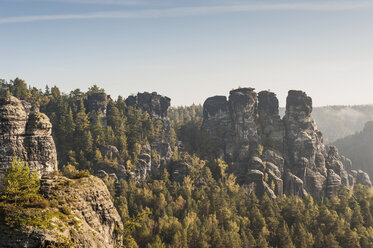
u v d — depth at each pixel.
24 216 32.19
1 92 179.00
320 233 110.88
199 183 160.12
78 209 38.16
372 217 133.25
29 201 35.12
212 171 173.75
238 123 190.38
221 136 194.88
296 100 190.88
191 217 117.50
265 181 165.50
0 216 31.89
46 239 30.28
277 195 163.62
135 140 175.25
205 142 193.00
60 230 32.28
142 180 159.00
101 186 43.81
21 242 29.67
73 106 183.88
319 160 188.12
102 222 41.31
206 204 129.25
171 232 102.38
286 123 192.50
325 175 184.38
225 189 153.12
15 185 35.81
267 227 119.31
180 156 185.25
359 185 186.88
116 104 198.75
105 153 160.88
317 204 147.12
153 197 135.62
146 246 97.44
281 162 177.75
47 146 57.56
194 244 101.31
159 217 115.81
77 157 157.38
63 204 36.72
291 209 131.75
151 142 183.12
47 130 58.31
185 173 165.00
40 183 39.06
